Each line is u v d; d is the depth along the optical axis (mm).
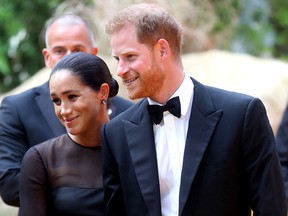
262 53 27828
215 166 10047
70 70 10992
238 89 20656
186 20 23219
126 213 10547
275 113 20219
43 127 13008
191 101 10484
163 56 10219
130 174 10461
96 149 11297
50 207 11133
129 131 10570
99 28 22203
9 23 28156
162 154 10359
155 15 10172
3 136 13078
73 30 13547
